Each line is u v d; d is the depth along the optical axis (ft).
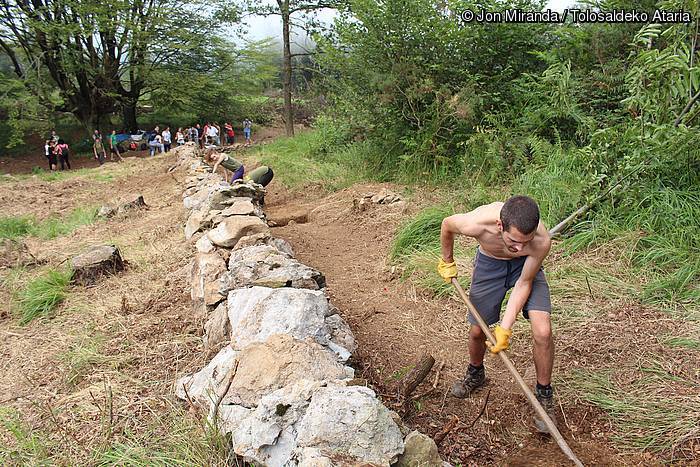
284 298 10.80
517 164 23.84
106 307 15.48
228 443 8.35
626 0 25.07
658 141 16.31
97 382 11.48
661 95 17.34
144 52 79.20
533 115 24.79
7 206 36.99
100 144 72.18
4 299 17.38
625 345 12.53
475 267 10.96
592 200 17.49
